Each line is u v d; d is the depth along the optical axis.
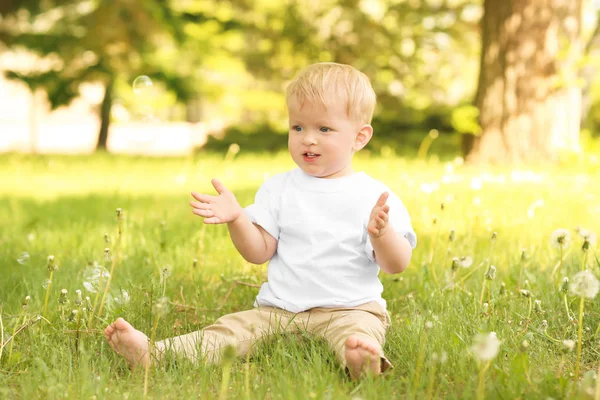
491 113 9.72
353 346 2.05
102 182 9.20
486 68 9.80
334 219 2.52
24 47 15.88
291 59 19.38
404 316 2.88
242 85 21.77
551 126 9.53
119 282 3.13
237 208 2.47
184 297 3.15
